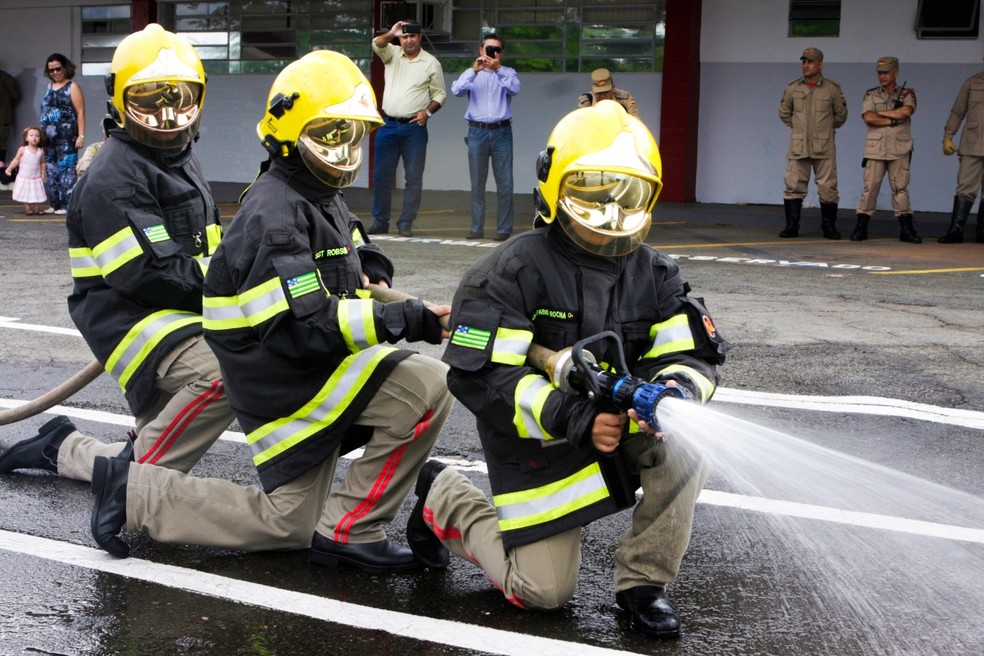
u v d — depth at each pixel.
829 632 3.21
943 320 7.92
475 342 3.09
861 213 13.12
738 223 15.05
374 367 3.51
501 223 12.71
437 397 3.54
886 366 6.51
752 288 9.32
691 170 17.11
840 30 16.09
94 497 3.93
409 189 12.95
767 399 5.77
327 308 3.33
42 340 7.22
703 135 17.14
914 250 12.23
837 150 16.33
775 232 14.03
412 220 13.05
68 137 15.40
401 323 3.30
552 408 2.94
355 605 3.38
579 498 3.15
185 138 4.07
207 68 20.28
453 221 14.99
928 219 15.22
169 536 3.64
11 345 7.07
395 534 4.02
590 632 3.21
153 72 3.93
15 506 4.22
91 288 4.06
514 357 3.08
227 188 19.08
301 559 3.74
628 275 3.20
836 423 5.34
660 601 3.20
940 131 15.73
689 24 16.58
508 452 3.22
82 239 4.04
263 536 3.63
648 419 2.79
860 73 16.03
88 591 3.46
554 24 17.80
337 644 3.12
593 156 2.95
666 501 3.21
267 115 3.48
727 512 4.18
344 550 3.63
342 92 3.43
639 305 3.20
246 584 3.53
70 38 21.14
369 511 3.63
